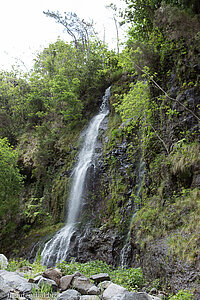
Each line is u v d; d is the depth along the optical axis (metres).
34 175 21.58
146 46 11.60
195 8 8.54
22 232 18.39
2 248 18.12
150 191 9.82
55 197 18.70
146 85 11.49
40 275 4.93
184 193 7.32
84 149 19.39
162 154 9.83
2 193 19.58
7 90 34.06
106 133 18.05
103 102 22.81
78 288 4.25
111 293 3.84
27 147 25.23
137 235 8.34
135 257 9.55
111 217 12.97
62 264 6.94
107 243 11.95
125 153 14.48
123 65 13.96
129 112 11.98
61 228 15.83
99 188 15.29
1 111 29.72
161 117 10.44
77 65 27.81
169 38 10.72
